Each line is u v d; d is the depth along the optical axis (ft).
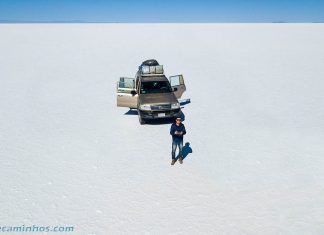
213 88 51.29
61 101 45.19
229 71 63.36
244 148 29.19
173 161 26.37
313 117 36.91
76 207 20.77
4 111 40.60
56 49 93.25
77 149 29.66
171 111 34.78
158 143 30.83
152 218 19.53
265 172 24.91
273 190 22.47
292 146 29.40
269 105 41.83
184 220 19.33
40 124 36.17
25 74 61.93
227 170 25.32
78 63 72.79
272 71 62.75
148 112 34.40
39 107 42.42
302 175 24.36
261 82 54.44
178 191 22.48
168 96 36.35
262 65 68.49
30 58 78.48
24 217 19.83
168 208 20.53
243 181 23.71
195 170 25.44
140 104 34.91
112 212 20.18
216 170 25.36
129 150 29.32
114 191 22.56
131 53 85.92
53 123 36.50
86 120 37.55
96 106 43.09
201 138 31.63
